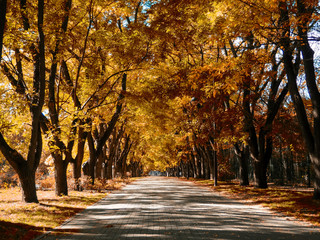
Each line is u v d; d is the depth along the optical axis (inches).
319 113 469.7
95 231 285.3
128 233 274.5
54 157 618.2
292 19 387.5
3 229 263.1
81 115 527.8
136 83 775.7
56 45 506.9
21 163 465.7
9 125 459.5
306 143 496.4
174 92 693.9
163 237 257.1
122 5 591.8
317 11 378.3
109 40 577.9
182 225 313.3
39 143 501.7
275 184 1252.5
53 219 347.9
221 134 800.3
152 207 465.7
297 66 573.9
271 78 714.2
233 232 277.9
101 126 897.5
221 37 478.3
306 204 439.8
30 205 431.8
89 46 651.5
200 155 1608.0
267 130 750.5
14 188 927.7
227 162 1456.7
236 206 478.9
